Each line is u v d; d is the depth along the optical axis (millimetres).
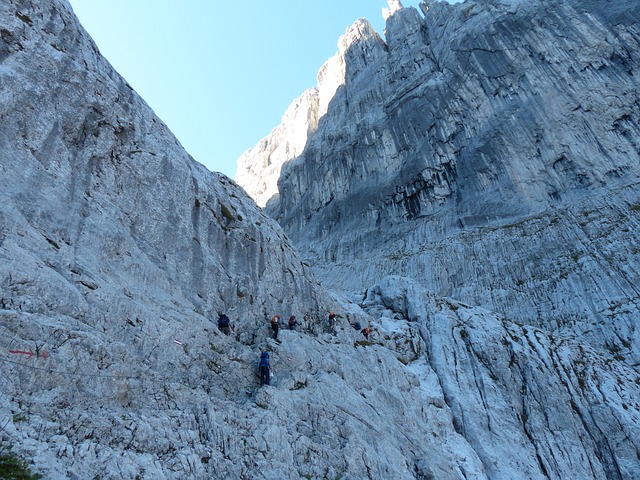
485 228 57875
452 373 32094
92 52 22672
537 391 30625
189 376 16156
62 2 21797
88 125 19906
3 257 12445
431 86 77188
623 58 59844
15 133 16359
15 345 10883
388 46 99312
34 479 8500
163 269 19859
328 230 78562
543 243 50594
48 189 16438
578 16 66188
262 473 13547
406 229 67062
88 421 10789
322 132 97562
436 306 40188
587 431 28609
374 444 19562
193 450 12367
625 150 54000
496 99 68000
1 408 9555
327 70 117500
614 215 48625
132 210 20156
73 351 12047
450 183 67438
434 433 25438
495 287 49656
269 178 116188
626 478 26031
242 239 26391
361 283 59688
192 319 18406
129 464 10523
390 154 77812
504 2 75750
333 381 21641
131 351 14383
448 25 84625
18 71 17516
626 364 35531
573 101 60000
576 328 40688
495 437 27156
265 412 16266
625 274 42219
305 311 28453
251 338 22531
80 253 16016
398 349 34000
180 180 23609
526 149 60906
